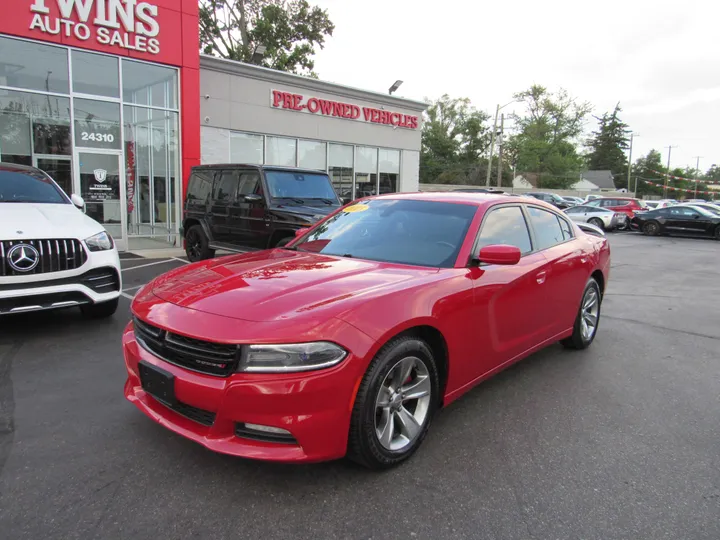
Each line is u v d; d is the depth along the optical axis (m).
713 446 3.26
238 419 2.47
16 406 3.55
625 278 10.30
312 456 2.51
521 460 3.03
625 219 24.33
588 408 3.80
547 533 2.38
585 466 2.98
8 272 4.66
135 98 11.95
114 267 5.40
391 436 2.85
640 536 2.37
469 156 65.00
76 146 11.26
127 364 3.06
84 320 5.74
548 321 4.34
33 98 10.65
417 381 3.04
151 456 2.94
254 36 28.84
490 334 3.54
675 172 101.75
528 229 4.28
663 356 5.09
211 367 2.54
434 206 4.03
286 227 7.88
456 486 2.74
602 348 5.32
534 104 66.75
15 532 2.28
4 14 9.94
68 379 4.05
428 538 2.32
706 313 7.09
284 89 15.90
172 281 3.28
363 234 3.99
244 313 2.62
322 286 2.92
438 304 3.03
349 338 2.55
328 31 29.41
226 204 9.15
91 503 2.50
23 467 2.80
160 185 12.78
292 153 16.55
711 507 2.61
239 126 15.01
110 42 11.20
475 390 4.11
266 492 2.63
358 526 2.39
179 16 12.15
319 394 2.46
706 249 16.72
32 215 5.23
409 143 20.08
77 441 3.09
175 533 2.31
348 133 17.92
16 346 4.82
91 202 11.66
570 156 66.94
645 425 3.54
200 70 14.05
